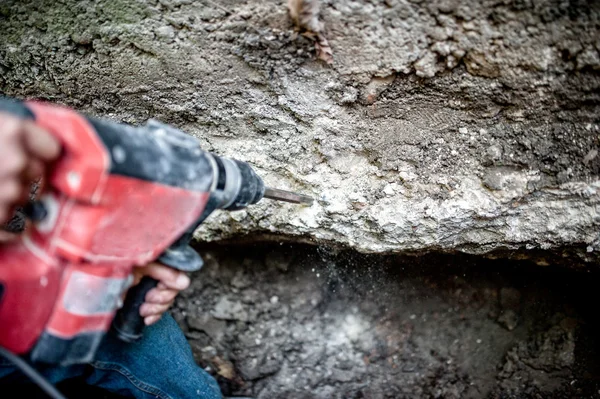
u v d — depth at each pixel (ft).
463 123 3.81
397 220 4.10
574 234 3.82
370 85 3.69
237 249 5.40
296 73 3.74
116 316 3.36
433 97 3.71
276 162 4.24
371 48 3.47
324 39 3.47
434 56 3.44
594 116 3.53
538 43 3.25
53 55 4.00
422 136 3.92
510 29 3.22
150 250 2.81
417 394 5.19
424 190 4.03
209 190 2.91
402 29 3.34
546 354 5.08
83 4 3.67
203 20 3.59
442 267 5.11
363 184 4.13
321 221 4.30
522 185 3.83
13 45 3.99
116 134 2.49
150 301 3.25
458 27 3.27
